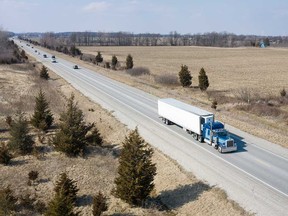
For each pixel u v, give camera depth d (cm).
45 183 2552
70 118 3102
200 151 3130
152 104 5041
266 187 2403
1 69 8206
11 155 2859
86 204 2336
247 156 2980
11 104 4662
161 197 2420
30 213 2186
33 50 16450
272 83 7125
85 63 10925
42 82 6744
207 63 11700
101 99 5381
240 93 5566
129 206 2278
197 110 3525
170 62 12031
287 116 4288
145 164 2253
